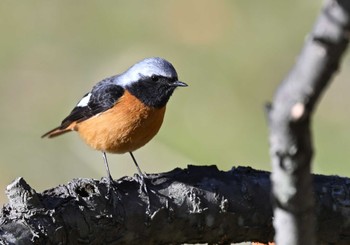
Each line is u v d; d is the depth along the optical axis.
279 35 17.22
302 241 2.99
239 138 15.20
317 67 2.63
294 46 16.92
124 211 5.89
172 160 14.03
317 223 6.23
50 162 14.55
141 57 17.14
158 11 18.53
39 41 18.20
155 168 13.67
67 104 16.36
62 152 14.62
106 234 5.86
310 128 2.78
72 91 16.62
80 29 18.45
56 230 5.52
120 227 5.89
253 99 16.17
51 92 16.62
